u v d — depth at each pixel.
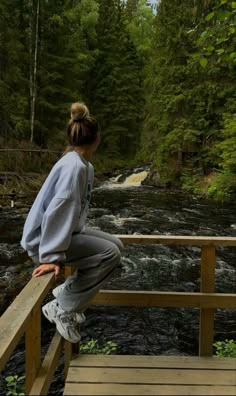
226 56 3.45
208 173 14.52
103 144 23.72
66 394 1.85
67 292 1.88
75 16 20.52
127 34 25.84
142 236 2.30
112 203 12.30
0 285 5.50
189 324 4.70
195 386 1.96
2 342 1.14
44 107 18.67
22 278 5.77
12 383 2.87
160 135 16.23
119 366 2.18
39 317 1.67
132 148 24.48
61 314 1.87
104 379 2.02
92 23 22.44
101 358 2.28
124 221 9.66
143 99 24.36
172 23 15.20
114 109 23.84
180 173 15.20
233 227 9.09
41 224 1.67
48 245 1.58
